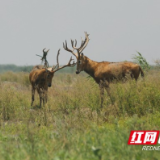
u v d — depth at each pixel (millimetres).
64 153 20297
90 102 40531
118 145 22141
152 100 37969
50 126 33812
